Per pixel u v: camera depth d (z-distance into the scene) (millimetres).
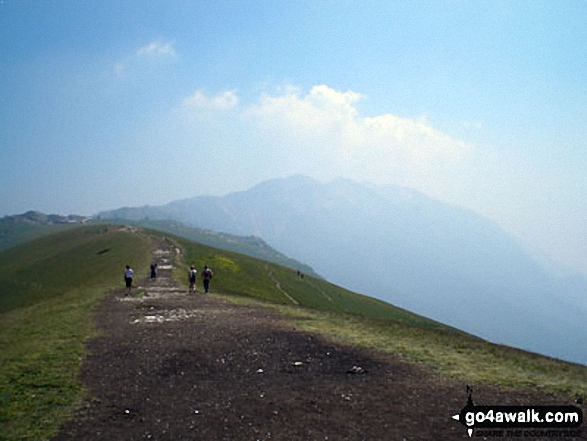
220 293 48281
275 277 89312
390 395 13852
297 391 14273
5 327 27281
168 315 29547
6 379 15266
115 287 45812
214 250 103375
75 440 10867
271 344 20844
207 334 23156
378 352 19625
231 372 16531
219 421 11883
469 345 21469
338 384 15000
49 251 124438
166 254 84188
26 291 75938
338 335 23281
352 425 11539
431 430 11297
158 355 18906
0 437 10898
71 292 44688
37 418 12109
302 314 32031
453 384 15078
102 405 13148
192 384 15133
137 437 11016
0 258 137000
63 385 14828
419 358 18625
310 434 11000
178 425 11680
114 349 19984
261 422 11773
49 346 20438
